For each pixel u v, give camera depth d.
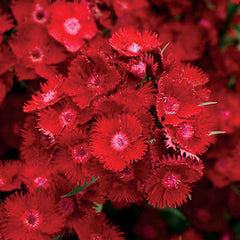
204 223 0.55
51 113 0.44
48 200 0.46
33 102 0.45
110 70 0.43
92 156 0.43
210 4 0.57
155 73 0.44
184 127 0.44
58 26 0.50
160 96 0.43
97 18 0.52
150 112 0.43
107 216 0.53
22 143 0.46
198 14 0.57
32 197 0.45
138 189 0.44
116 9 0.53
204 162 0.45
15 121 0.50
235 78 0.56
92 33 0.50
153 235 0.54
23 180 0.46
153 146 0.43
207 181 0.54
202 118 0.44
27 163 0.46
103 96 0.43
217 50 0.56
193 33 0.56
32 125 0.45
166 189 0.44
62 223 0.46
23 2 0.51
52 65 0.49
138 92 0.43
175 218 0.55
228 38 0.59
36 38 0.49
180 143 0.43
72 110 0.44
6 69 0.48
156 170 0.43
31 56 0.49
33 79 0.49
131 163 0.43
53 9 0.50
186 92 0.44
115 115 0.43
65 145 0.44
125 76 0.43
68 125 0.43
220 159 0.55
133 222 0.54
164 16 0.56
